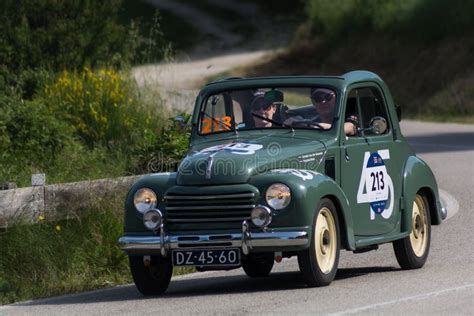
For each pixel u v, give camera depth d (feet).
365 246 77.36
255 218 69.21
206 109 80.89
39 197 85.81
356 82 80.02
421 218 85.66
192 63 414.00
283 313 61.98
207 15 494.18
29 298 78.07
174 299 70.79
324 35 401.49
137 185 72.90
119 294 76.28
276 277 82.94
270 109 79.15
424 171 85.66
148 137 117.80
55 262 84.89
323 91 78.28
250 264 82.94
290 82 79.46
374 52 363.56
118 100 136.05
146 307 67.87
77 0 163.94
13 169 110.01
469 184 140.77
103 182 90.63
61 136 120.47
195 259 70.49
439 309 62.44
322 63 385.70
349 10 389.39
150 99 141.90
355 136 79.25
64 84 138.72
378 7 377.09
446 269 81.05
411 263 82.94
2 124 117.50
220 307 65.51
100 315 65.67
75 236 87.04
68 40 161.17
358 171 78.07
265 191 69.67
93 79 139.44
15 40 157.17
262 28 473.26
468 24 338.95
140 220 71.92
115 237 89.10
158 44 456.45
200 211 70.49
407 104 317.83
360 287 71.72
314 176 71.72
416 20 354.74
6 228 84.12
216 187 70.23
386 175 81.25
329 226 72.64
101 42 165.68
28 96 148.66
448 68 324.19
